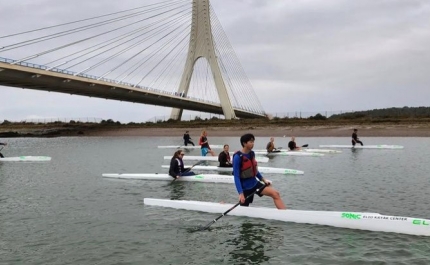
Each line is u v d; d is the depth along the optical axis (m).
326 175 16.72
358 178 15.67
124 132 72.81
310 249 7.30
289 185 14.26
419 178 15.36
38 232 8.67
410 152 27.27
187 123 77.00
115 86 57.66
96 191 13.72
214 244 7.70
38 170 20.59
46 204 11.60
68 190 14.04
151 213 10.20
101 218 9.80
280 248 7.40
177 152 15.48
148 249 7.49
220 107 89.25
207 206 10.18
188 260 6.91
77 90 56.91
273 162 22.20
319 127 58.78
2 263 6.89
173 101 76.38
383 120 59.38
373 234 8.08
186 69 83.25
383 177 15.80
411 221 8.02
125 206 11.12
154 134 68.81
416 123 54.59
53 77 47.47
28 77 44.78
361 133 51.19
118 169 20.67
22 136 75.19
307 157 24.98
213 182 15.05
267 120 72.81
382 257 6.84
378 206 10.66
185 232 8.50
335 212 8.73
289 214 9.05
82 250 7.49
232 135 60.22
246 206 9.58
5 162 25.11
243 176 9.01
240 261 6.82
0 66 39.94
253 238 8.00
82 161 25.45
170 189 13.81
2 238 8.27
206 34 81.69
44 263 6.88
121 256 7.15
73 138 65.75
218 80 81.69
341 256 6.93
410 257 6.81
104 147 40.66
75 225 9.20
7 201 12.12
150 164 23.06
